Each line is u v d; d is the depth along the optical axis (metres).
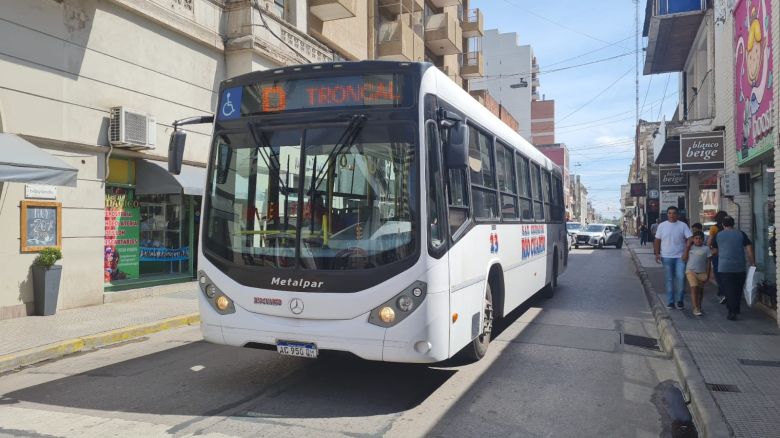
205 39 13.24
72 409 5.30
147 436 4.59
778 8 8.50
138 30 11.57
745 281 9.49
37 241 9.67
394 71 5.37
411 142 5.22
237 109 5.80
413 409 5.30
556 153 76.31
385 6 24.42
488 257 6.93
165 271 13.06
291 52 15.52
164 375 6.46
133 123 11.04
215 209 5.75
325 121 5.41
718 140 13.89
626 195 80.38
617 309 11.34
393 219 5.15
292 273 5.27
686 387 5.92
